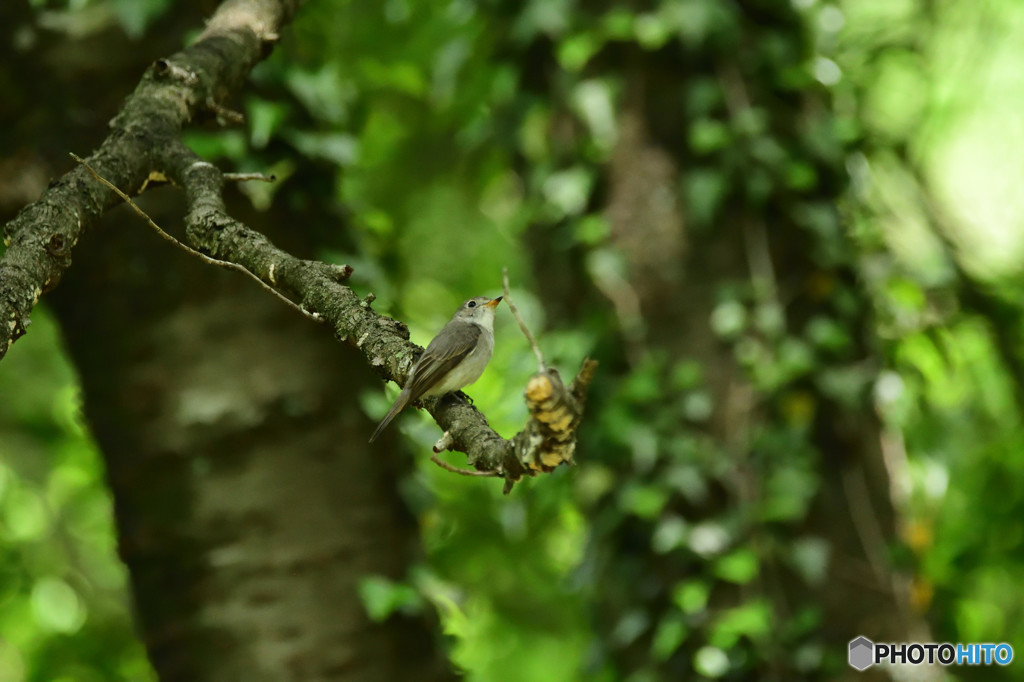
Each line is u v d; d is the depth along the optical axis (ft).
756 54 25.30
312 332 22.17
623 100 25.39
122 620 39.29
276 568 21.44
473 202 37.76
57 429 38.68
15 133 21.36
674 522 23.71
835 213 25.21
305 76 22.99
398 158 36.70
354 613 21.50
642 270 24.77
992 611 30.89
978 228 33.45
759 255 24.48
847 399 23.97
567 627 37.78
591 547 24.72
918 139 31.17
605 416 24.06
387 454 22.90
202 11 22.59
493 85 27.50
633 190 25.07
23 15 21.50
